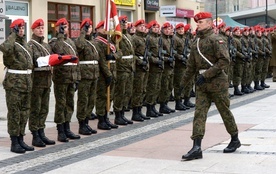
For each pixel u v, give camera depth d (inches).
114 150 350.6
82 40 402.0
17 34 338.3
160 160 315.9
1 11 494.3
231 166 294.2
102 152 345.7
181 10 1259.2
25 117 349.1
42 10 876.6
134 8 1107.9
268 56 743.1
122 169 295.6
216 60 309.6
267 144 352.5
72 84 387.5
